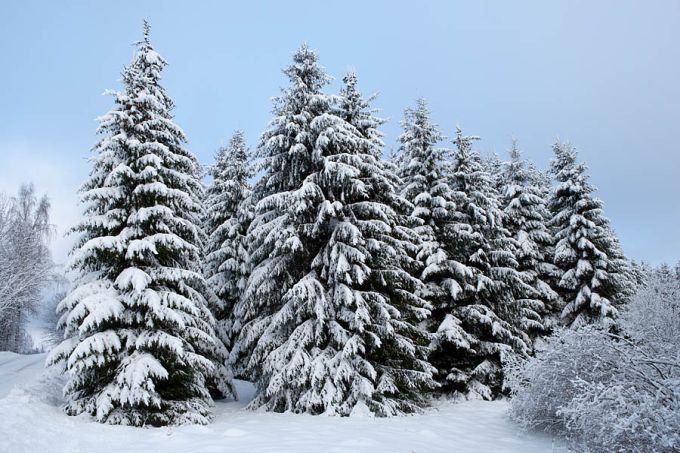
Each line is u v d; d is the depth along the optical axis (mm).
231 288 21219
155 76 14219
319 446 8180
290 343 13242
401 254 15352
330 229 14641
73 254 11633
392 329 13250
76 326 11539
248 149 23656
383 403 12891
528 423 9789
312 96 14930
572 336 9234
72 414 11109
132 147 12664
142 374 10789
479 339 18484
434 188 19062
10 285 33844
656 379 7344
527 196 24234
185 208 14273
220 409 15375
